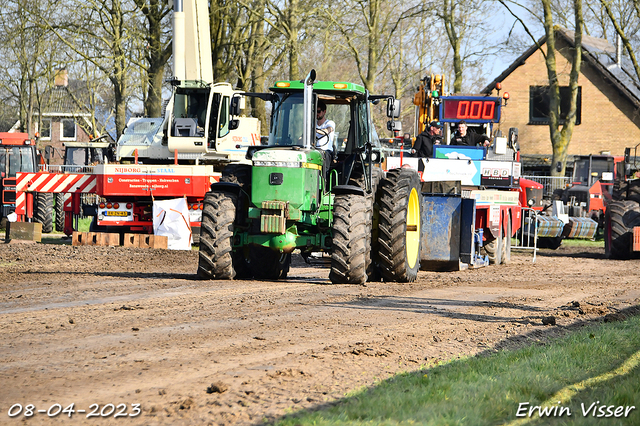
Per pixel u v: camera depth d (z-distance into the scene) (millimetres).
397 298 17906
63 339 11766
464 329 13648
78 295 17359
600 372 9781
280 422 7414
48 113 110375
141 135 36656
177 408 8047
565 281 24266
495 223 30297
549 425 7449
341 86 20625
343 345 11695
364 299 17422
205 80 39156
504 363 10227
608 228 37062
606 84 84125
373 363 10469
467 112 36969
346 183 21406
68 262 26812
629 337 12289
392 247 21438
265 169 19719
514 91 86000
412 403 8047
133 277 21750
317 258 24625
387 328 13445
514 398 8320
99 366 9914
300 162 19625
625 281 24547
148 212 34781
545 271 28281
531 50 84000
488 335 13102
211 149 35938
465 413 7645
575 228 42375
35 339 11742
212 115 36000
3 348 11023
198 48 39000
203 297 17125
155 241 33469
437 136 34875
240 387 8945
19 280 20625
